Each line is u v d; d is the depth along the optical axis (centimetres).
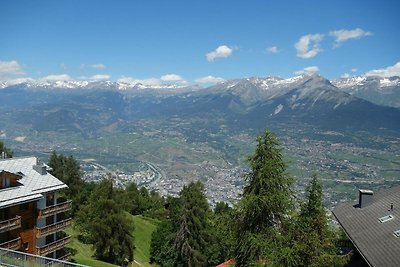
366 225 3008
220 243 5834
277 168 2491
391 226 2753
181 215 5750
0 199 3700
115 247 5412
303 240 2414
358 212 3453
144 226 8075
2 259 2908
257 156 2544
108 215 5453
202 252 5747
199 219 5762
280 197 2453
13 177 3956
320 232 2491
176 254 5700
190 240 5650
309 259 2384
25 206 4019
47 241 4378
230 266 2669
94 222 5481
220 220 2764
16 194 3881
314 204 2522
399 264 2130
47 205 4294
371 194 3581
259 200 2484
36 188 4106
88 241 5994
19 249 3938
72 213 7256
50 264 2736
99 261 4909
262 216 2531
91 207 6247
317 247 2403
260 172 2481
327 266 2383
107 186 5638
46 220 4312
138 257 6456
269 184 2462
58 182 4372
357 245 2673
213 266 5859
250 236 2470
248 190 2573
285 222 2522
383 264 2206
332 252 2539
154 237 6391
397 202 3216
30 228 4066
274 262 2339
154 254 6359
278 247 2408
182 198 6138
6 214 3834
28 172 4322
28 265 2795
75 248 5700
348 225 3191
